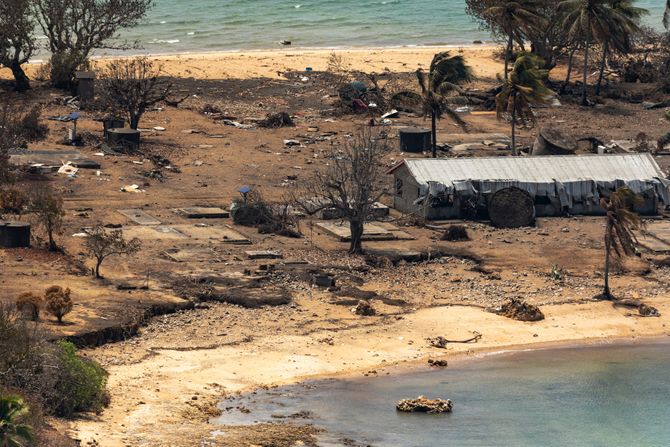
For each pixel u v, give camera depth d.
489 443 151.12
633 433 157.12
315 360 177.00
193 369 169.62
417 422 157.00
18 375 144.12
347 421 155.50
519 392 169.88
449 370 177.38
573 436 155.38
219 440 144.75
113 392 158.25
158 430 146.12
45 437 133.38
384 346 184.38
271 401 161.12
